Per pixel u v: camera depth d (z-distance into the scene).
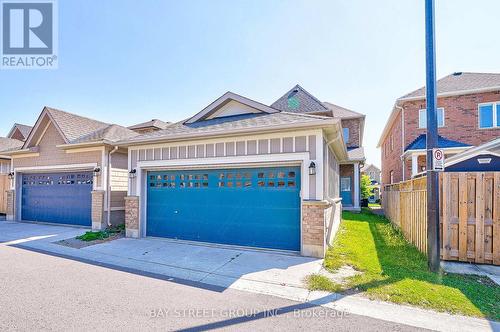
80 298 4.05
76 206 11.44
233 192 7.61
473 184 5.89
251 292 4.37
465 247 5.84
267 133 7.09
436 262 5.12
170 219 8.49
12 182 13.30
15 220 12.97
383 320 3.44
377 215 15.07
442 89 14.49
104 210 10.54
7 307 3.74
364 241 8.00
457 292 4.19
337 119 6.14
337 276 5.05
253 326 3.29
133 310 3.68
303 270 5.40
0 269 5.50
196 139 7.93
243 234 7.41
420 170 14.38
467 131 13.76
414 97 14.64
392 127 19.14
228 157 7.56
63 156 11.77
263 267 5.61
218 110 9.91
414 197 7.19
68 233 9.62
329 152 8.48
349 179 19.31
